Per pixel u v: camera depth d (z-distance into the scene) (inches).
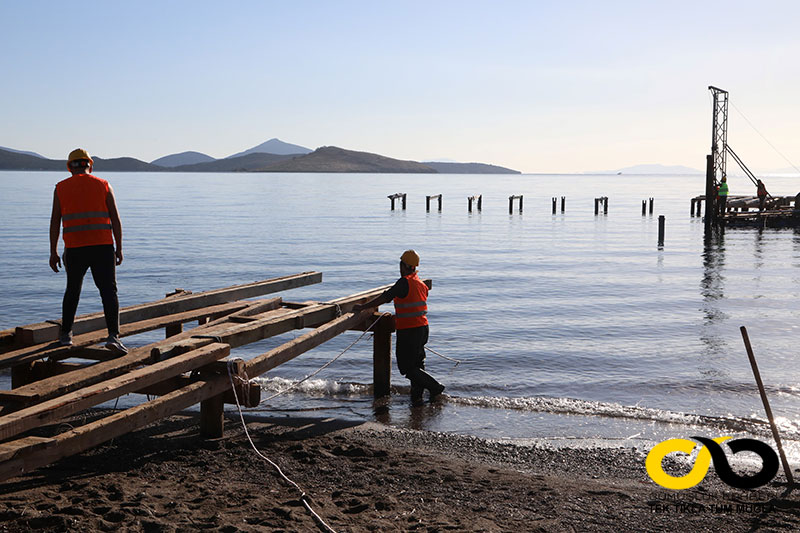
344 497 228.1
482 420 358.0
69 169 265.3
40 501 205.8
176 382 277.6
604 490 249.1
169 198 4087.1
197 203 3474.4
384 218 2417.6
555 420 358.9
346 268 1126.4
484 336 595.8
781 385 434.3
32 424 199.2
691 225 2107.5
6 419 193.9
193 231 1817.2
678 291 875.4
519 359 508.7
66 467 250.1
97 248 262.1
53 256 263.9
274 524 196.2
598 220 2343.8
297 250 1387.8
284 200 3878.0
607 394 416.5
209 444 285.9
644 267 1131.3
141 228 1900.8
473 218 2444.6
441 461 283.1
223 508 208.7
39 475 238.7
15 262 1133.7
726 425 350.3
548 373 468.4
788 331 617.3
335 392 411.8
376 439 319.9
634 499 239.3
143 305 329.7
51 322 282.5
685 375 461.7
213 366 278.7
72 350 278.7
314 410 371.2
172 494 220.5
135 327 307.0
